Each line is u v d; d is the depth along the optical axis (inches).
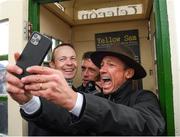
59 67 75.0
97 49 103.6
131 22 101.2
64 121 45.8
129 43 100.6
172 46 49.0
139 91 52.1
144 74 55.6
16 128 57.5
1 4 61.6
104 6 98.7
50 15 83.6
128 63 54.2
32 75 26.6
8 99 58.7
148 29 98.0
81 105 30.8
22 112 40.0
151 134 37.2
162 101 49.8
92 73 83.1
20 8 59.3
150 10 86.1
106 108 32.2
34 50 31.3
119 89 53.0
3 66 60.9
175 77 48.4
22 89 29.4
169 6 49.6
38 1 63.5
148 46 98.9
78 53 105.7
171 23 49.3
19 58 30.9
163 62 48.9
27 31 59.9
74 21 101.3
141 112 39.8
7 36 61.3
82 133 45.3
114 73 54.0
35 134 55.1
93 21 101.4
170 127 47.2
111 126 32.7
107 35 103.3
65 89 27.7
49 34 81.9
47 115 43.7
